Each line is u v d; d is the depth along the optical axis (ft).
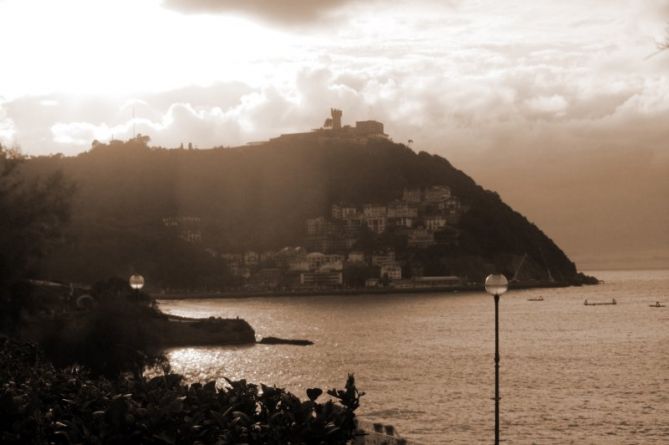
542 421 254.68
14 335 120.26
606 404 287.28
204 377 317.63
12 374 53.42
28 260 121.08
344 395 40.09
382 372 391.04
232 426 35.65
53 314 182.91
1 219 118.93
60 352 177.58
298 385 337.72
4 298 119.34
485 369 404.98
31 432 34.83
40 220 122.83
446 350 511.40
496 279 67.21
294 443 36.58
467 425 248.32
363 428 49.08
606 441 226.79
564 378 366.22
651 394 311.88
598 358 458.50
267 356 440.45
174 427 35.22
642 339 579.07
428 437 230.48
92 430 35.65
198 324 476.95
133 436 34.68
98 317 189.26
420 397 305.32
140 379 42.83
